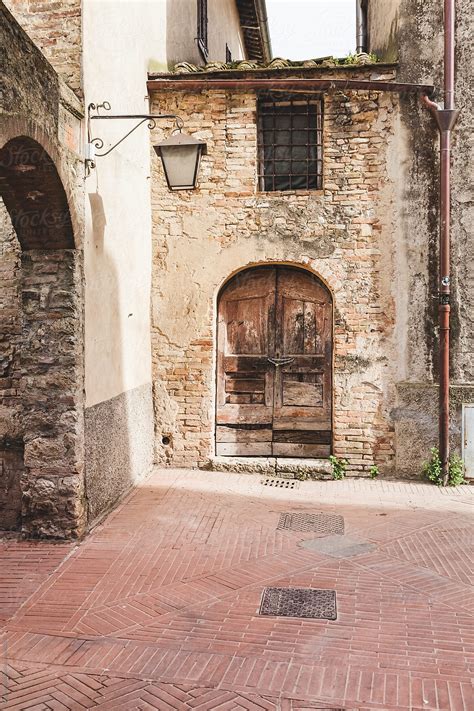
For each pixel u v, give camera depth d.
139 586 5.00
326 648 4.08
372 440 8.16
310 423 8.48
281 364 8.50
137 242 7.88
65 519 5.93
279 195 8.25
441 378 7.79
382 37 8.85
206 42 11.17
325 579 5.12
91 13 6.15
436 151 7.86
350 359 8.17
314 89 8.06
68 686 3.71
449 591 4.90
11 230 6.31
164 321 8.50
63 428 5.90
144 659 3.98
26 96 4.80
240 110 8.29
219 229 8.36
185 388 8.51
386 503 7.16
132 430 7.66
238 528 6.33
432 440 7.96
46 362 5.89
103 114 6.49
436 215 7.88
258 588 4.96
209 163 8.35
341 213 8.14
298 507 7.03
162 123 8.40
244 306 8.59
